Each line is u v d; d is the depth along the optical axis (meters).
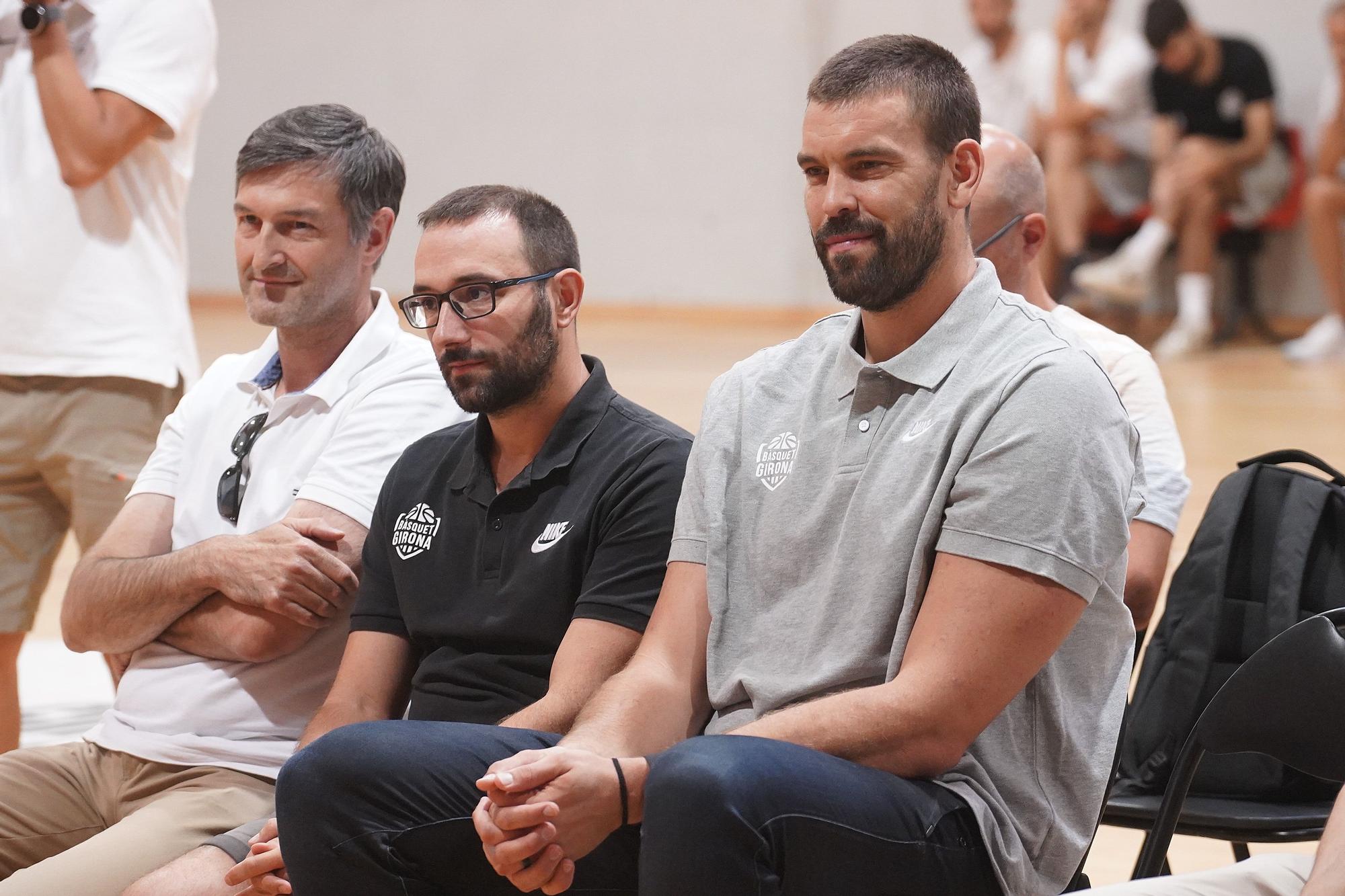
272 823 5.58
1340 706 5.11
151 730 6.62
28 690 10.83
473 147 28.30
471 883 5.34
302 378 7.21
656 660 5.53
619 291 28.41
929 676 4.85
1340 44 22.61
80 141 8.24
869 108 5.20
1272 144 23.33
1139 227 23.50
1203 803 6.30
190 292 28.80
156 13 8.52
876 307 5.31
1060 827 5.11
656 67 27.70
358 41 28.17
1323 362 22.81
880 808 4.72
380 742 5.20
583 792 4.92
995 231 7.20
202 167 28.58
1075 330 7.42
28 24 8.24
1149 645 6.79
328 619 6.55
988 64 23.94
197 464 7.20
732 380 5.86
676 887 4.48
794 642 5.31
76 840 6.66
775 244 27.86
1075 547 4.88
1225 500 6.64
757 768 4.56
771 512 5.48
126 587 6.68
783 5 27.19
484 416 6.29
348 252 7.04
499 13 27.91
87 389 8.45
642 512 5.92
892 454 5.22
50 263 8.36
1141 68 23.00
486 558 6.07
